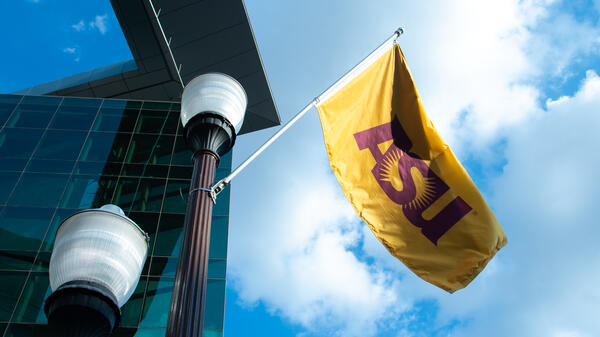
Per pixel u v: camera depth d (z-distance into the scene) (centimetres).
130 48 3116
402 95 1034
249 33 3123
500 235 956
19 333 1792
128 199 2466
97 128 2941
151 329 1883
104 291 444
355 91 995
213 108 619
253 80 3300
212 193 552
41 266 2066
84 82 3281
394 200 934
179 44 3092
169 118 3083
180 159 2755
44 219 2305
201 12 2995
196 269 471
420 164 971
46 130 2873
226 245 2294
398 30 1100
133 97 3331
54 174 2569
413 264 905
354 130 962
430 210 938
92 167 2648
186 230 507
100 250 475
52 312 428
